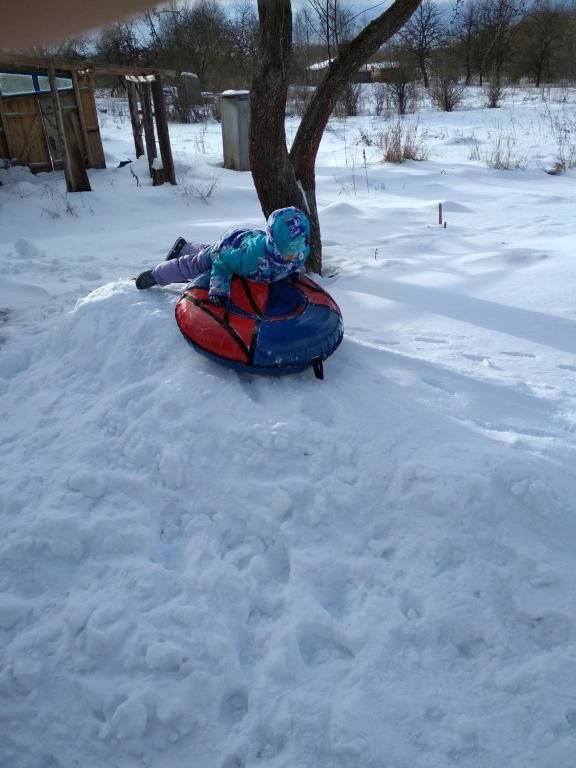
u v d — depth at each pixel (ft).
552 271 19.33
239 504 10.20
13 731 7.98
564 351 14.85
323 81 18.92
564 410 12.21
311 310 12.69
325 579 9.20
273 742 7.64
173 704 7.84
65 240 29.43
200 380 12.00
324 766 7.37
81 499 10.42
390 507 9.84
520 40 74.84
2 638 8.80
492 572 8.89
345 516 9.86
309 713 7.73
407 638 8.41
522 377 13.60
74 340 14.07
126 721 7.75
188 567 9.49
